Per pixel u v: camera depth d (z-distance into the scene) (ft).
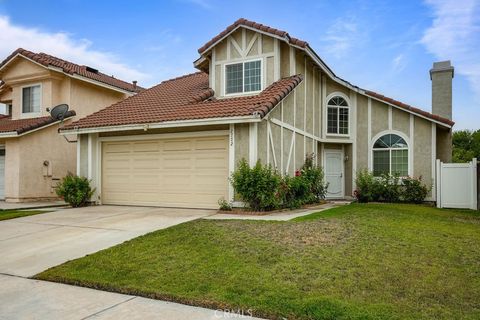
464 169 44.86
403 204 48.08
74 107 60.75
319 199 51.01
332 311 13.46
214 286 16.37
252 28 44.96
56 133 57.82
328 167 57.62
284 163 43.47
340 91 56.80
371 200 52.80
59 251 23.40
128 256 21.26
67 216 36.35
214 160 40.19
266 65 45.01
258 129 37.63
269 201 35.86
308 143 51.34
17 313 14.57
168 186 42.88
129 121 42.27
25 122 57.72
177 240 23.93
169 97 50.42
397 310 13.52
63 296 16.34
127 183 45.57
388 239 23.24
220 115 36.52
